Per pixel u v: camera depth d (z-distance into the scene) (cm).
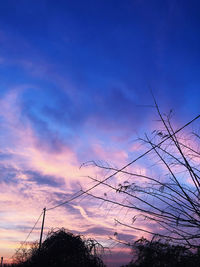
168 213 331
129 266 361
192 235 316
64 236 1095
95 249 1020
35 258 1131
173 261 321
